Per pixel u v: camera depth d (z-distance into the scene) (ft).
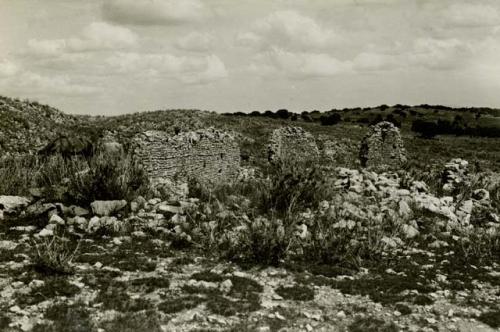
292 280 34.37
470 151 236.43
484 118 427.74
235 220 45.75
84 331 24.22
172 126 181.68
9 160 58.23
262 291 31.89
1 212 41.88
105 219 41.27
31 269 31.27
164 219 44.04
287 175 53.93
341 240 40.14
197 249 39.01
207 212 47.01
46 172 52.34
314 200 52.80
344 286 33.71
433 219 51.65
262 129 219.00
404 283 34.88
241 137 190.39
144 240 39.63
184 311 27.89
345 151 184.65
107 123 187.01
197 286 31.40
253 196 55.62
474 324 29.19
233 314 28.09
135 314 26.71
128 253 36.42
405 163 110.01
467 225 52.13
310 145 124.26
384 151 115.03
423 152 212.02
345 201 53.88
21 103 148.05
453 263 40.42
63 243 36.47
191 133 77.51
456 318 29.81
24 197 45.57
